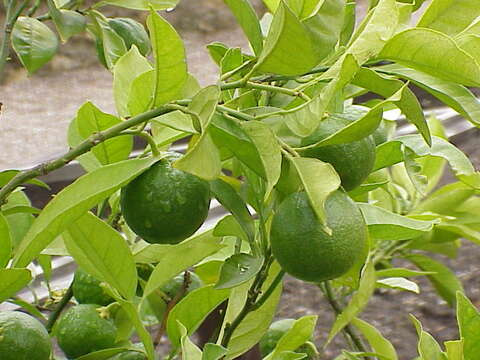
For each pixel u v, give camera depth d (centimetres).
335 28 57
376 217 71
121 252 66
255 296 67
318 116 56
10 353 64
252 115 61
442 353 66
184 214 61
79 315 73
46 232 58
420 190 67
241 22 64
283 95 68
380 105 54
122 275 67
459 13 62
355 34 62
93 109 67
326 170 56
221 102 73
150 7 56
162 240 62
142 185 61
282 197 61
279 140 58
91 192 58
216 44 75
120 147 69
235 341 73
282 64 56
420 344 66
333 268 58
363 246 59
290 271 59
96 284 76
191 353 62
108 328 74
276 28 55
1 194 61
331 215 58
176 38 57
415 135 73
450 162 71
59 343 74
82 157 77
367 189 72
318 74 62
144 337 67
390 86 60
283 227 58
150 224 61
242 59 68
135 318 66
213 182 64
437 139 72
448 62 58
